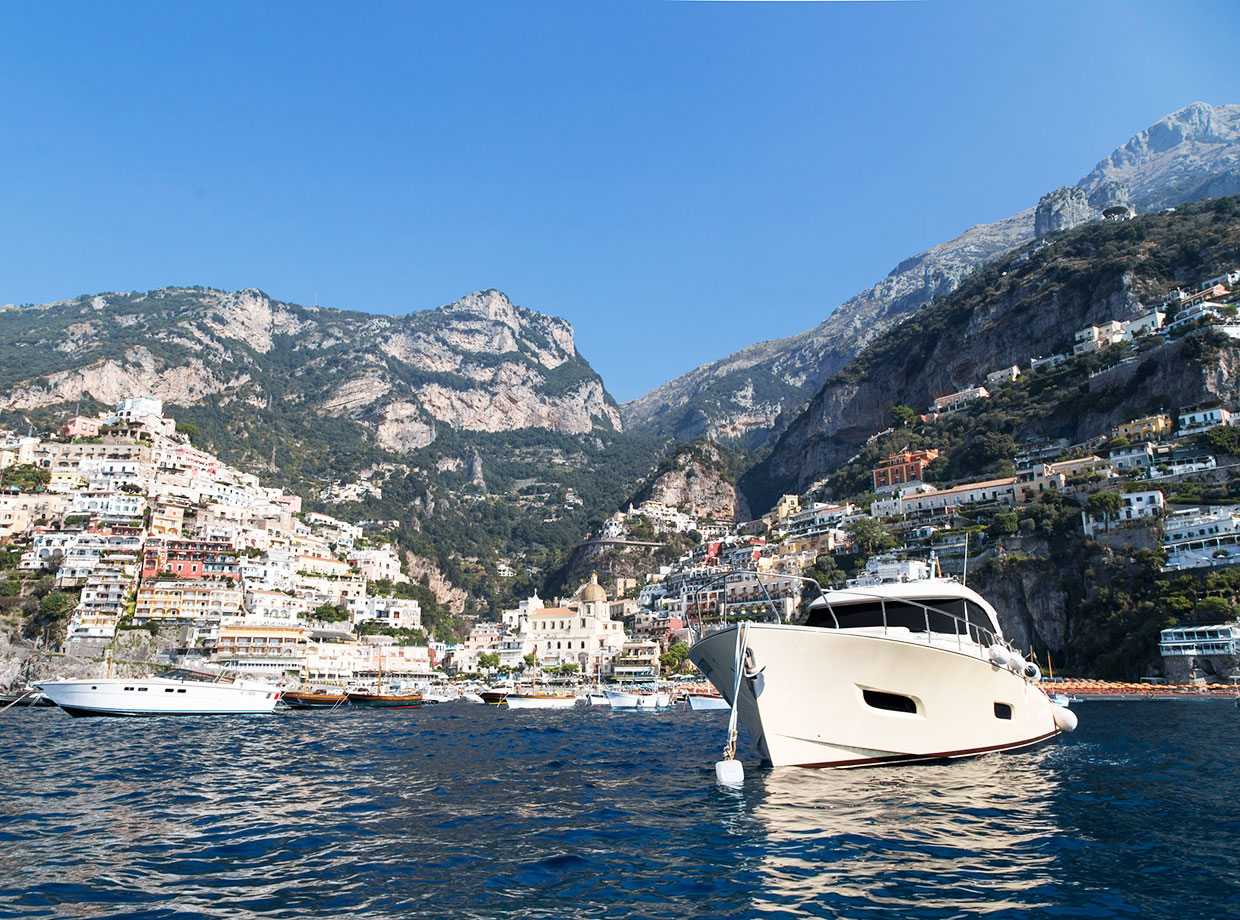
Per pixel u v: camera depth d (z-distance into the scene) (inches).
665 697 4881.9
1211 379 6879.9
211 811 1341.0
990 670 1567.4
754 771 1470.2
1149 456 6491.1
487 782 1643.7
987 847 1003.9
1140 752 1814.7
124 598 6614.2
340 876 935.7
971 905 807.1
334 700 4923.7
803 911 797.9
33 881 924.0
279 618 7214.6
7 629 6230.3
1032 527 6225.4
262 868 973.2
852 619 1672.0
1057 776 1454.2
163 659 6299.2
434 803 1403.8
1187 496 5674.2
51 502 7844.5
